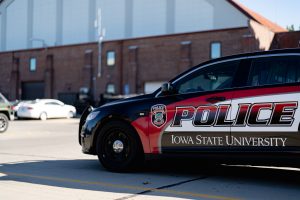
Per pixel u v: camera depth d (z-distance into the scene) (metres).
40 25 59.06
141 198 5.21
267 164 5.73
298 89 5.53
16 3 61.66
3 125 17.38
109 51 44.00
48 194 5.45
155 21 49.31
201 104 6.15
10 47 61.88
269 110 5.67
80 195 5.38
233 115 5.90
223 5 44.66
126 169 6.88
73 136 15.75
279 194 5.48
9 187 5.90
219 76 6.22
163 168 7.43
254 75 5.95
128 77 42.62
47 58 48.00
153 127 6.49
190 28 46.75
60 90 47.09
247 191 5.65
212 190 5.70
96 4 54.03
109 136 6.99
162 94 6.57
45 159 8.88
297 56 5.71
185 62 39.41
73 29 55.91
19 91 50.25
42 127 21.69
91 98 41.88
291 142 5.50
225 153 5.95
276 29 43.34
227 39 37.66
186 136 6.22
